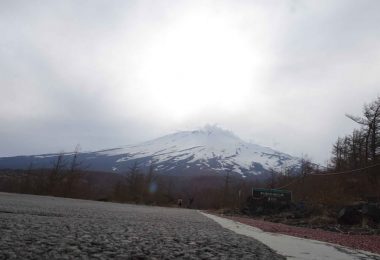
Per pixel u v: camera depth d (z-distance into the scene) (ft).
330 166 232.32
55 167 230.89
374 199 121.60
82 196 241.76
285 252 27.02
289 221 106.01
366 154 176.76
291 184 230.07
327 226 84.94
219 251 23.04
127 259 17.25
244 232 45.09
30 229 24.56
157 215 70.79
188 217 76.74
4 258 14.55
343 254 30.14
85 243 20.63
